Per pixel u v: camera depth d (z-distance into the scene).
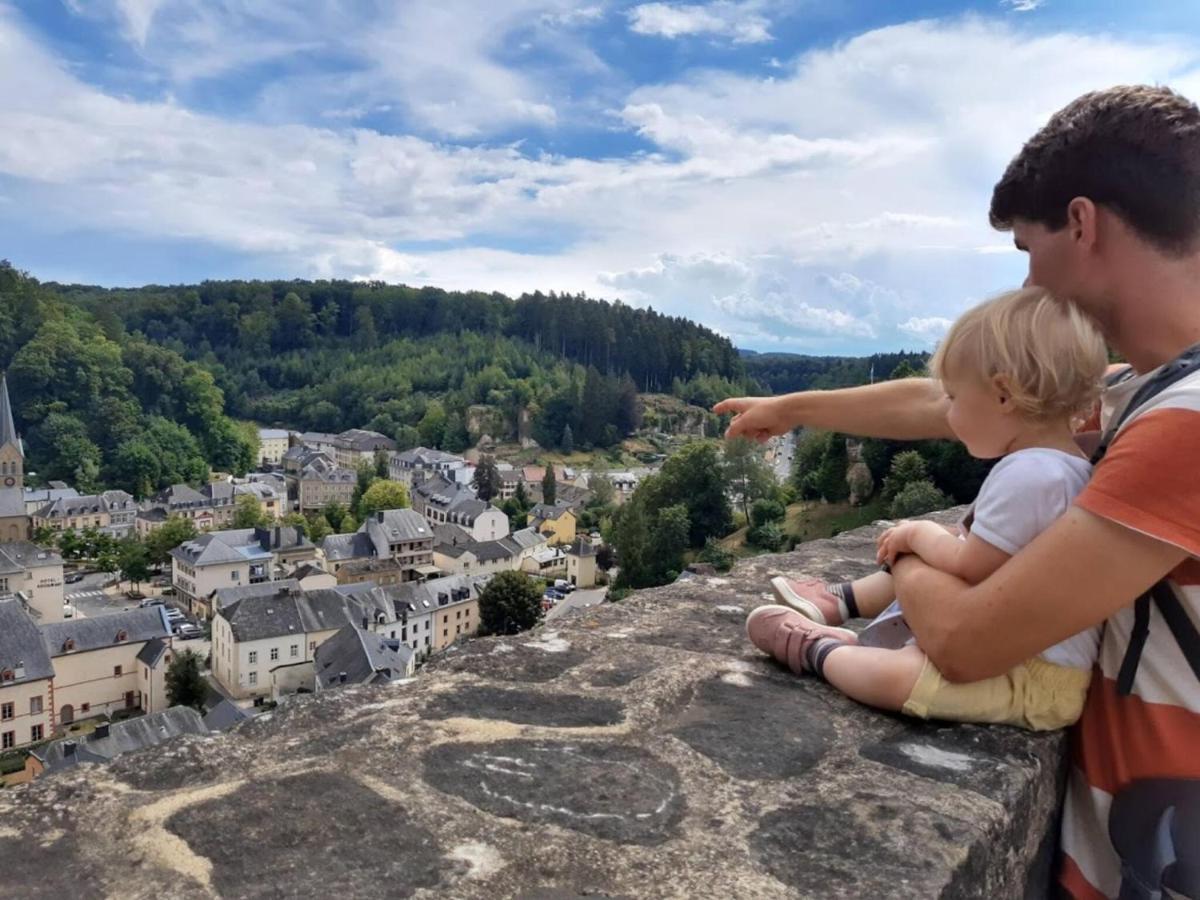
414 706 2.45
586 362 172.00
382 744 2.20
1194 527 1.66
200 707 41.19
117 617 43.88
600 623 3.34
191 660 41.56
